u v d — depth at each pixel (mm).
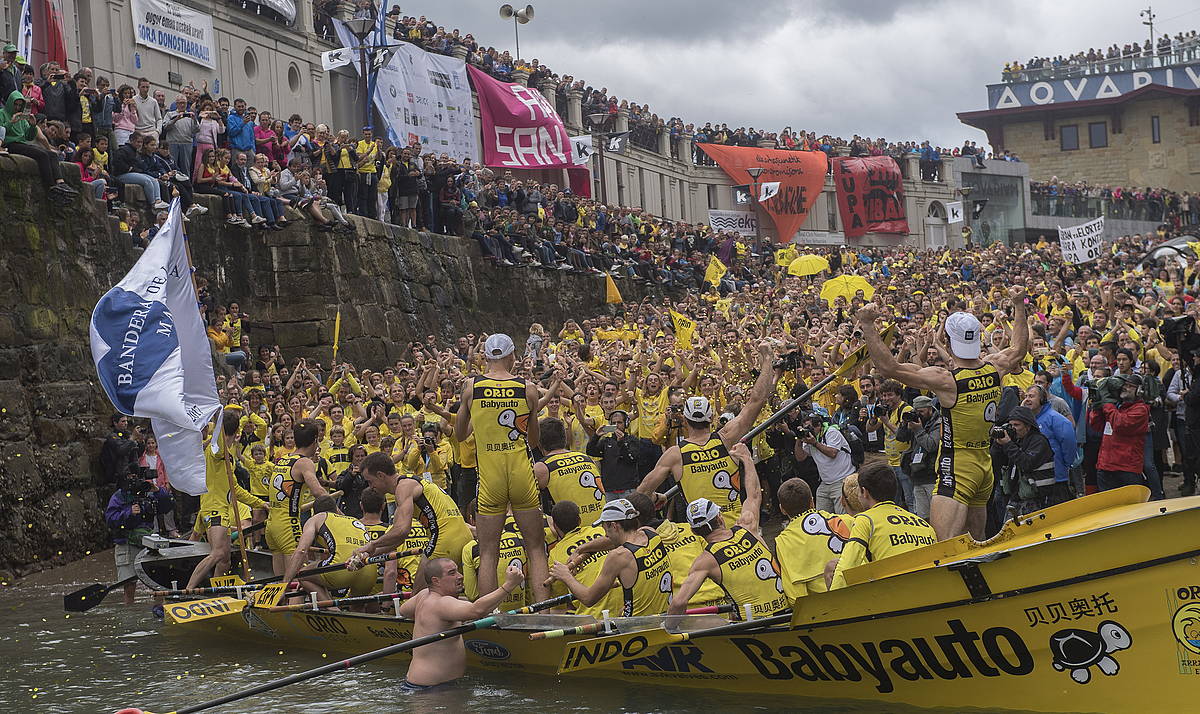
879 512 8695
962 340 9383
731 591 9125
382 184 25953
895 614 8062
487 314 29406
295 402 17422
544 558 10297
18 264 16250
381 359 24578
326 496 12047
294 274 22875
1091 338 16125
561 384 16500
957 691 8086
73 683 10359
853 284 25172
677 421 15023
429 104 32031
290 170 23484
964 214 61500
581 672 9727
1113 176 75438
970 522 9711
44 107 18609
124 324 12562
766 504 17031
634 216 37969
